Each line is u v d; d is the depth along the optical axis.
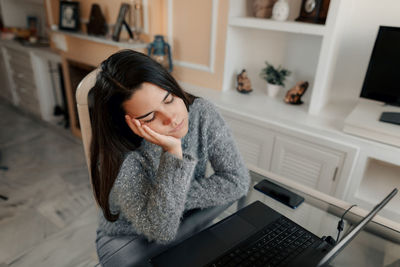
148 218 0.67
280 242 0.69
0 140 2.81
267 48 2.04
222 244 0.68
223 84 2.05
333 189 1.60
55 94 3.20
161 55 2.07
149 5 2.06
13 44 3.18
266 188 0.90
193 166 0.65
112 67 0.60
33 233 1.73
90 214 1.89
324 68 1.58
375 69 1.47
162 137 0.63
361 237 0.72
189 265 0.62
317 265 0.50
